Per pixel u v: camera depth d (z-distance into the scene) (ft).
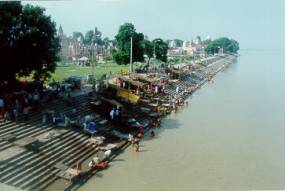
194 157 129.80
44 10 149.79
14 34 139.13
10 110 123.75
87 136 130.21
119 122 157.07
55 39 159.02
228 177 112.68
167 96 240.73
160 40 362.94
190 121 188.03
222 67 589.32
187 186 104.58
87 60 410.52
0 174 89.56
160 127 172.96
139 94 212.02
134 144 141.49
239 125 181.88
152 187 102.37
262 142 152.25
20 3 141.18
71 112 144.15
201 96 277.85
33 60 146.41
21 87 153.07
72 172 101.65
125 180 106.22
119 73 266.98
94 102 163.43
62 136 120.37
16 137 107.96
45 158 104.63
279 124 185.88
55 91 156.15
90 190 97.55
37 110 133.90
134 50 287.48
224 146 145.07
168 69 320.29
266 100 262.67
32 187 90.12
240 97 275.59
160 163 122.01
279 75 466.70
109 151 121.80
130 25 285.02
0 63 135.85
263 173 117.19
